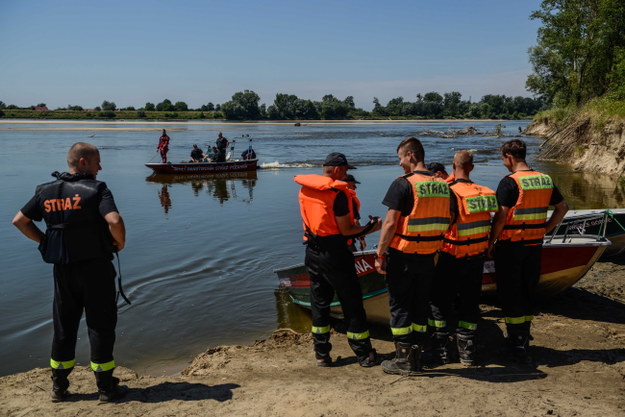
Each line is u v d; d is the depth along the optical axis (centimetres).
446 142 4281
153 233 1098
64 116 12606
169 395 381
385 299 541
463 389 366
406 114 18375
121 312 664
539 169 2242
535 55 4469
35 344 570
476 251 408
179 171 2158
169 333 599
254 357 482
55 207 346
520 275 430
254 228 1139
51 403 371
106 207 345
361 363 436
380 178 1959
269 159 2911
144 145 4031
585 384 379
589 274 743
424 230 379
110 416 345
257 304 690
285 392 374
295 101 15012
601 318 560
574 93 4100
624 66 2605
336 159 408
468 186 410
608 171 2048
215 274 818
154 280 787
